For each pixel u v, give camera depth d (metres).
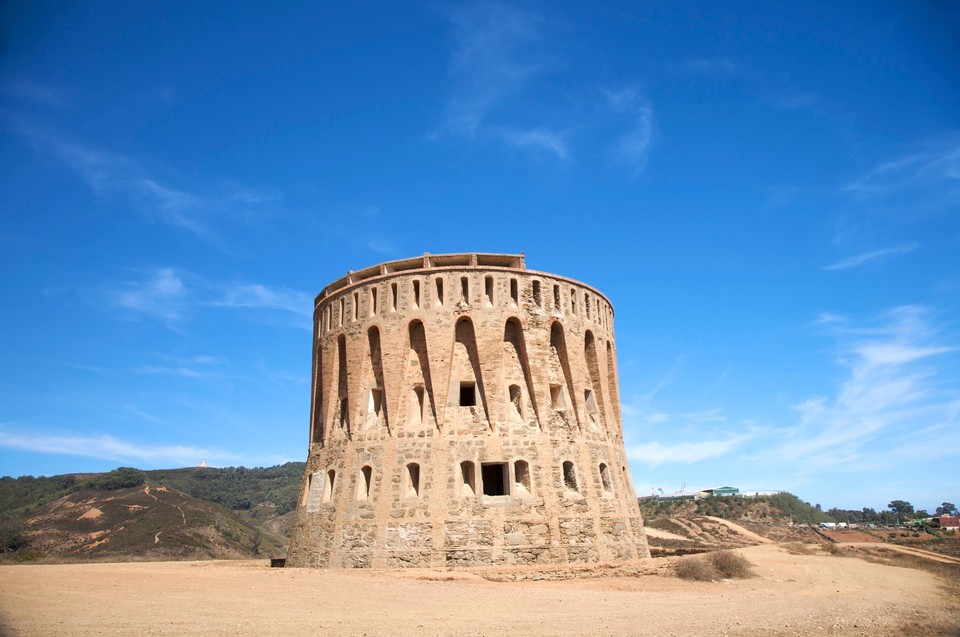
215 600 22.11
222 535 96.88
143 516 96.88
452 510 36.22
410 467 37.97
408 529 36.06
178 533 90.56
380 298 41.59
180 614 19.27
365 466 38.88
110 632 16.44
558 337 42.19
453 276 40.84
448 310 40.12
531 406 39.59
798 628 20.58
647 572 34.78
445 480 36.91
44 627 16.67
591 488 39.38
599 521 38.81
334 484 40.09
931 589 35.09
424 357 40.25
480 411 38.78
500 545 35.69
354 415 40.59
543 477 37.78
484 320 40.03
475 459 37.47
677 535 82.69
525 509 36.72
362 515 37.47
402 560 35.47
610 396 46.56
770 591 31.12
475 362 39.88
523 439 38.47
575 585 31.38
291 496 156.38
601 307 46.44
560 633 18.47
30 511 104.69
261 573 30.08
